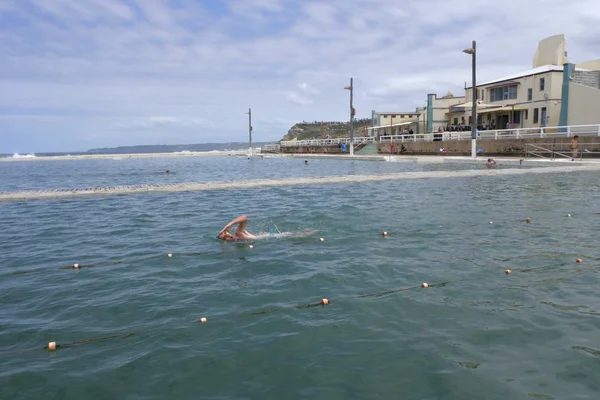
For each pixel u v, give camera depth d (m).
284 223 11.51
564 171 24.11
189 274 7.44
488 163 28.59
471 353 4.59
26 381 4.22
